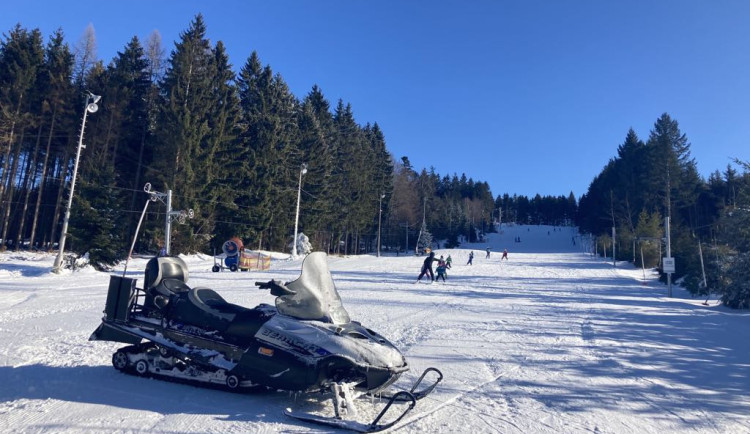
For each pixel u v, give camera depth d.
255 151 50.75
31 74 38.62
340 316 5.42
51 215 45.88
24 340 8.00
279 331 5.00
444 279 26.42
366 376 4.74
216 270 30.97
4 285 18.28
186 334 5.54
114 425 4.30
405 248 94.75
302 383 4.74
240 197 48.94
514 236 134.25
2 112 35.91
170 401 5.02
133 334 5.77
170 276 6.14
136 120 44.81
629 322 13.11
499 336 9.99
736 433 4.69
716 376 7.07
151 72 48.62
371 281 25.00
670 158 69.31
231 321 5.43
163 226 39.38
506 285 25.80
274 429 4.32
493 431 4.54
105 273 25.33
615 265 54.78
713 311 18.03
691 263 30.05
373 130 85.62
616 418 5.05
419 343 8.98
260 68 58.31
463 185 166.88
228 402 5.05
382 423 4.58
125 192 43.72
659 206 73.94
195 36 44.50
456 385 6.18
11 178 38.03
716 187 77.69
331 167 65.12
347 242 75.25
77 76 47.22
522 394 5.86
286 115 60.28
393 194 89.25
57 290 16.69
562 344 9.34
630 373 7.11
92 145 41.56
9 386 5.43
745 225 23.09
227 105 46.25
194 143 40.50
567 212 176.88
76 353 7.09
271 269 34.53
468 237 122.06
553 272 39.91
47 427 4.21
